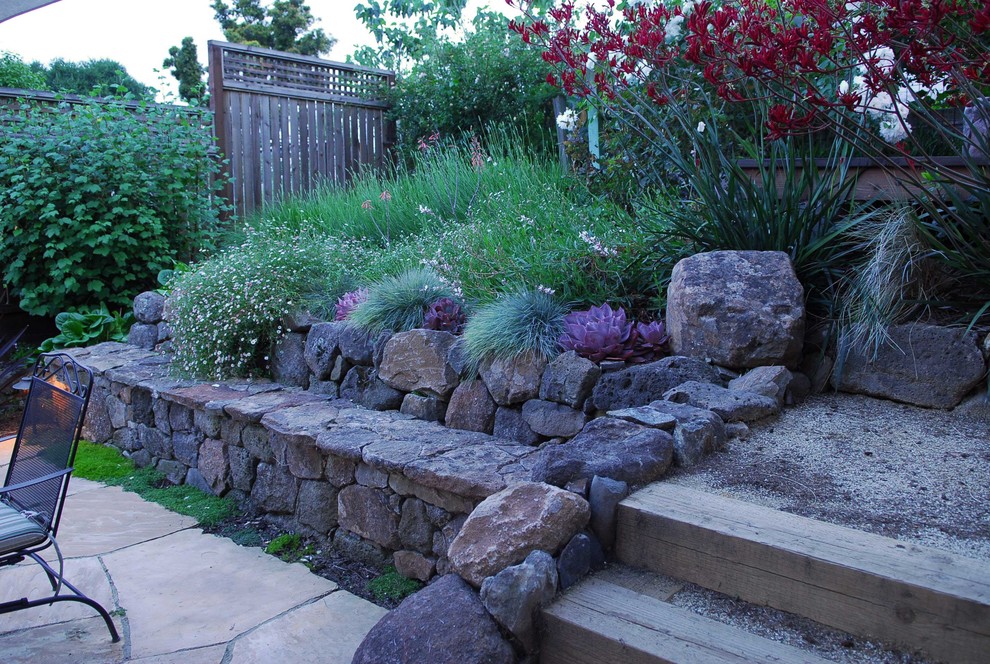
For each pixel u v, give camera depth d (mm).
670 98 3439
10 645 2469
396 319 3686
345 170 8219
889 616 1601
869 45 2395
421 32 9305
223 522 3570
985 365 2545
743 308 2828
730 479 2191
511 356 3053
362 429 3191
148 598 2777
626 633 1686
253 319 4156
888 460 2268
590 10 3242
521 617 1771
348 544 3129
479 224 4621
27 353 5840
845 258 3102
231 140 7340
